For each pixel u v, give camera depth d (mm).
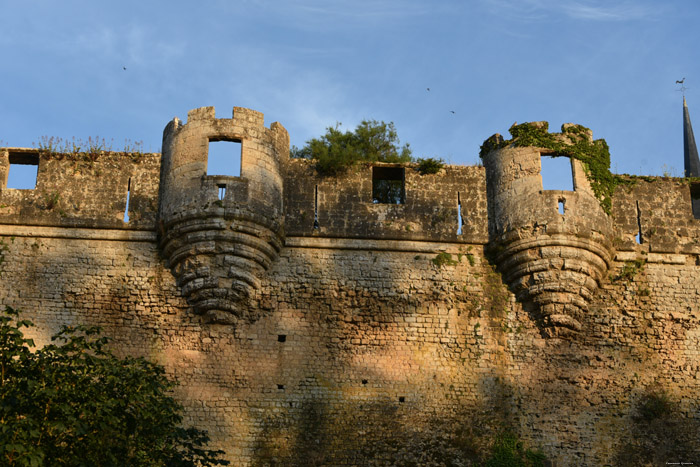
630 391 26359
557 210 27000
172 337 25938
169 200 26719
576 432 25750
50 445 19406
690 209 28547
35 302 26172
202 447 24734
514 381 26172
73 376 20391
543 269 26625
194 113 27453
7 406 18766
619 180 28641
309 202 27578
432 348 26375
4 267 26531
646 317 27234
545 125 28250
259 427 25125
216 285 25844
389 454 25078
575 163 27766
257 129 27344
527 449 25422
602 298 27328
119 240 27047
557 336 26672
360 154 30562
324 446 25047
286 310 26359
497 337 26625
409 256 27297
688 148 50281
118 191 27578
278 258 26922
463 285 27125
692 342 27094
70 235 26969
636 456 25656
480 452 25281
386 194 31109
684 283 27734
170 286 26422
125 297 26328
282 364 25828
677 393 26484
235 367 25672
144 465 21047
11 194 27391
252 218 26188
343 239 27250
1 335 20078
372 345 26250
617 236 28000
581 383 26312
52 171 27719
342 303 26578
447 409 25719
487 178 28359
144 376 21766
